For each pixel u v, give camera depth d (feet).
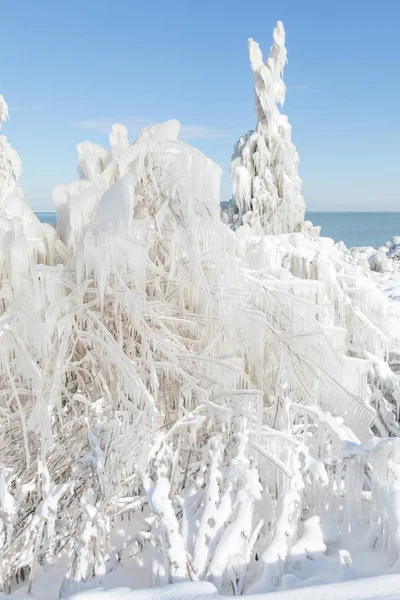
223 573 7.63
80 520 8.62
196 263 11.17
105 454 8.34
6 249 10.55
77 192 11.94
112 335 11.00
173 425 10.12
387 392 14.35
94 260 10.23
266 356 12.54
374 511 8.92
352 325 14.84
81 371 11.06
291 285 13.39
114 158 12.28
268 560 7.79
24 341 10.21
